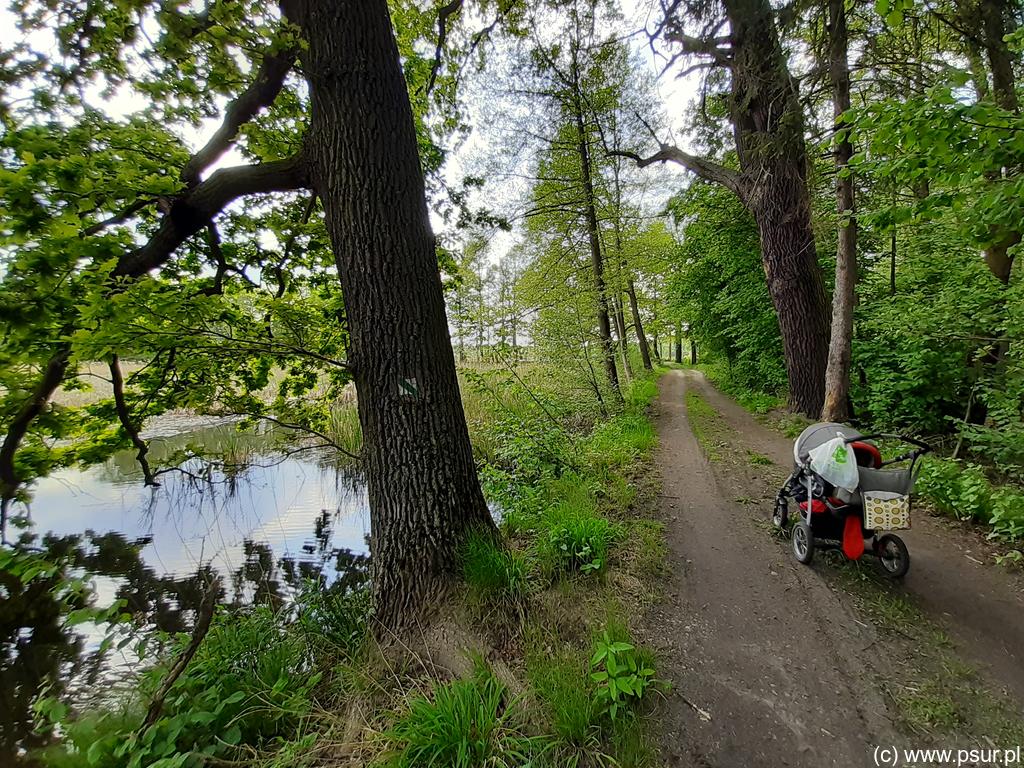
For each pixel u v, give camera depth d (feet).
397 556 11.10
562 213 38.34
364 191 10.73
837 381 23.79
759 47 23.38
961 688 8.41
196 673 10.16
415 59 23.95
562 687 8.33
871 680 8.75
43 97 10.77
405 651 10.00
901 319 22.63
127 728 8.55
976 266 21.42
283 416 20.17
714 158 35.88
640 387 49.44
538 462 21.43
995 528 13.58
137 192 10.77
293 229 17.93
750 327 40.29
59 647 15.61
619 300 47.44
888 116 10.48
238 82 9.71
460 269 26.27
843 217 21.08
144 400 16.34
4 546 9.75
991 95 16.99
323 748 8.00
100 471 38.70
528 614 10.53
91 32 10.28
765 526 15.69
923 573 12.19
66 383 13.00
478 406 38.40
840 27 18.92
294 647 11.23
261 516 27.68
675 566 13.46
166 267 15.42
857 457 12.36
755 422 32.17
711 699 8.54
